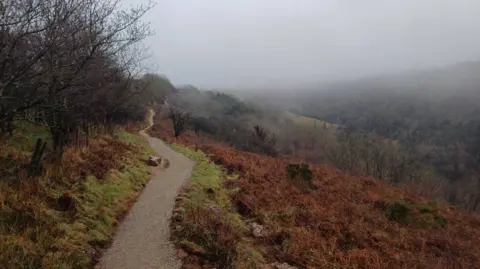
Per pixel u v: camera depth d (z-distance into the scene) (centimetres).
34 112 856
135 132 3509
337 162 5291
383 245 1089
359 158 5441
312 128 10294
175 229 842
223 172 1777
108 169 1174
